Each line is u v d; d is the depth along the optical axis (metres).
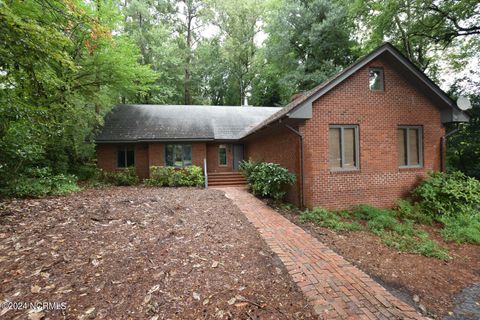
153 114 16.12
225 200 8.12
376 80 8.70
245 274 3.39
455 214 7.77
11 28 3.70
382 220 7.01
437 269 4.56
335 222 6.59
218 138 14.46
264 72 27.05
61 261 3.37
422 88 8.81
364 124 8.38
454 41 13.38
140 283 2.99
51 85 5.98
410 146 8.98
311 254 4.27
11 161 7.48
